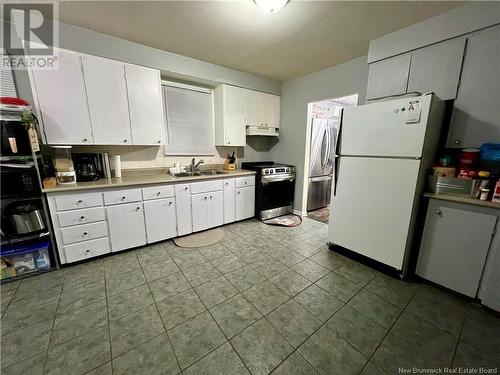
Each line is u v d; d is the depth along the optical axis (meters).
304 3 1.69
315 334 1.42
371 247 2.18
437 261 1.86
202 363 1.22
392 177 1.95
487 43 1.69
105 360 1.24
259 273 2.11
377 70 2.34
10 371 1.18
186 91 3.14
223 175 3.10
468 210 1.67
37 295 1.76
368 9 1.78
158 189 2.56
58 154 2.17
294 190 3.93
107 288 1.86
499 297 1.55
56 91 2.03
